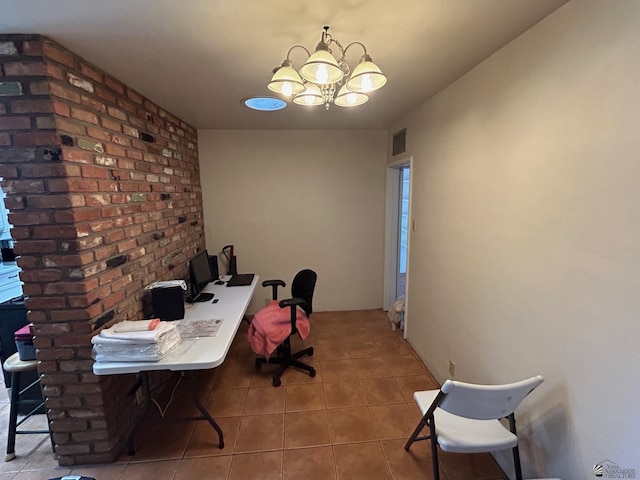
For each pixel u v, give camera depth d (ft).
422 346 9.21
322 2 3.85
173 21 4.24
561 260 4.12
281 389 7.99
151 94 7.27
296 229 12.30
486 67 5.62
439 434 4.74
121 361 5.33
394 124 10.78
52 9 3.89
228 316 7.52
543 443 4.56
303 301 8.21
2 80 4.57
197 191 11.24
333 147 11.88
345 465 5.75
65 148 4.86
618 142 3.31
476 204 6.11
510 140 5.06
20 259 5.06
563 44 3.97
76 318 5.28
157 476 5.59
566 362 4.11
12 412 5.91
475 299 6.26
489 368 5.87
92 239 5.40
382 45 5.04
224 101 7.88
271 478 5.52
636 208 3.16
